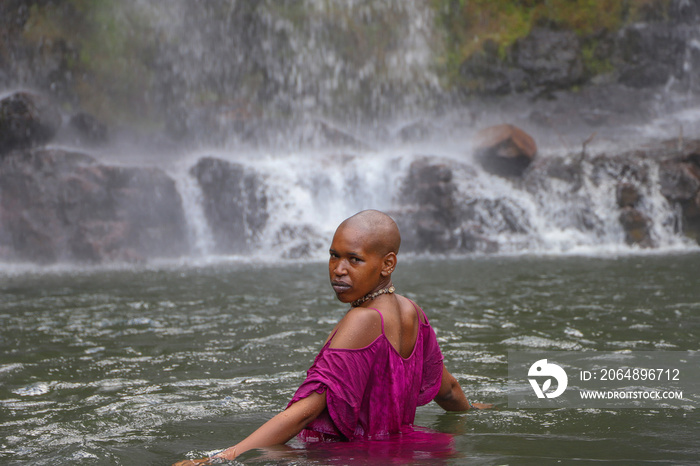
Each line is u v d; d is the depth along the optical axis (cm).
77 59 2503
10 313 735
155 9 2666
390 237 272
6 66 2381
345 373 259
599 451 246
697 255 1384
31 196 1628
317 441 264
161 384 400
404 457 239
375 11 2836
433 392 298
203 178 1855
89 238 1584
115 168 1675
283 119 2539
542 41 2652
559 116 2533
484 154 1866
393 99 2781
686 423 290
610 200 1766
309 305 757
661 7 2641
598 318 614
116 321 664
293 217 1833
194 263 1513
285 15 2791
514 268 1177
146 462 251
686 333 529
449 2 2773
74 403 358
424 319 293
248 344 529
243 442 249
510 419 302
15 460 261
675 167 1761
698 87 2592
